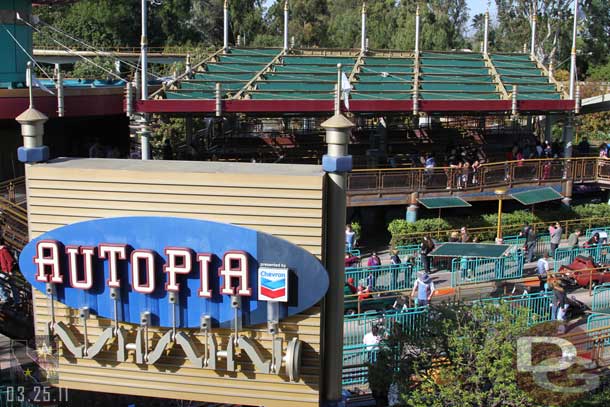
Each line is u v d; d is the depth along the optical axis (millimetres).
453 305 15844
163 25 80625
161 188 12547
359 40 89750
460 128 44281
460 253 26594
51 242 12719
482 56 42375
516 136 44031
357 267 26609
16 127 28547
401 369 15133
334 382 12984
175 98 32031
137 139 36094
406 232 31344
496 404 14180
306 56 39125
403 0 90812
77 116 32312
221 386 12797
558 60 83438
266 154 37719
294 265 12195
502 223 33062
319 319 12352
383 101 33250
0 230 18312
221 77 35594
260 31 97188
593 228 34156
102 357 13094
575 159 35906
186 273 12312
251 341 12398
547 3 83438
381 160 37094
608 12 87500
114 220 12555
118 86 33469
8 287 18625
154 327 12773
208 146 39469
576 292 26031
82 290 12852
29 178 12992
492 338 14539
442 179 32875
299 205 12180
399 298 23453
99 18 73375
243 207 12320
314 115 34531
